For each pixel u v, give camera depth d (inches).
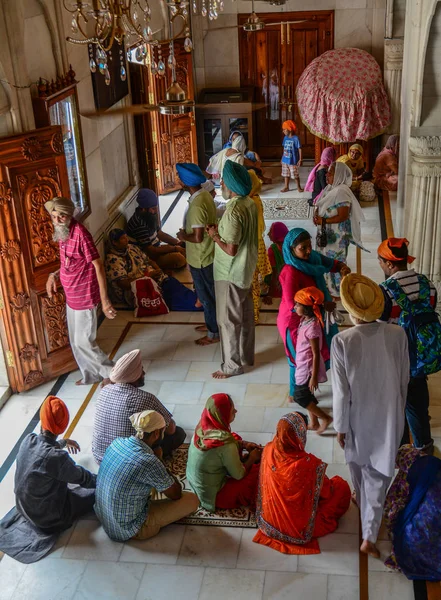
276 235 264.7
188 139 436.8
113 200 332.8
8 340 237.0
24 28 226.2
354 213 286.4
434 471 160.7
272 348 263.3
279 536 175.5
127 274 300.2
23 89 219.9
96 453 194.9
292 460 170.7
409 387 188.4
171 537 180.7
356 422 161.3
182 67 418.9
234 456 180.9
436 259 265.4
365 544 170.4
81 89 283.0
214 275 236.7
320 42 457.4
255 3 450.9
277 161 490.3
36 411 236.1
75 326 238.4
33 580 171.8
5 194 220.4
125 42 335.6
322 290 212.2
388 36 421.1
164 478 172.1
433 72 249.3
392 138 416.2
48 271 239.1
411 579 163.6
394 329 157.5
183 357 261.6
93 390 245.1
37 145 223.5
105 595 166.4
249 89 471.2
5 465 212.2
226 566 171.6
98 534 183.5
